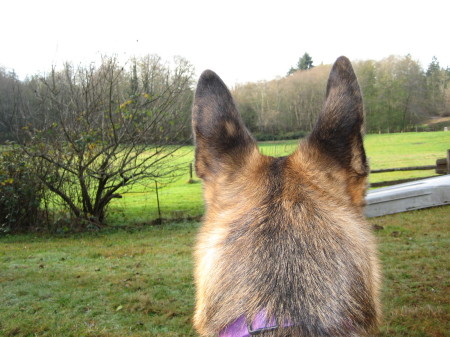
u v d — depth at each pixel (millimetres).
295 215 495
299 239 479
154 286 1777
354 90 544
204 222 575
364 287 467
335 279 459
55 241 2988
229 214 525
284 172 544
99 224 3445
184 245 2646
